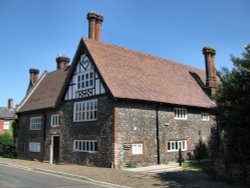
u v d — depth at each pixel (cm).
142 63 2572
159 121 2206
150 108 2162
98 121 2080
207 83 2895
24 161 2553
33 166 2077
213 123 2666
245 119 1255
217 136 2669
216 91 1400
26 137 2972
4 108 5078
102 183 1346
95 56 2205
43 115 2728
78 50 2333
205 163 2111
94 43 2355
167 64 2884
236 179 1287
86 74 2253
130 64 2419
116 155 1919
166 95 2323
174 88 2525
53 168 1917
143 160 2052
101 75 2059
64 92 2444
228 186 1230
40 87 3284
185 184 1293
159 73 2602
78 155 2217
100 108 2080
